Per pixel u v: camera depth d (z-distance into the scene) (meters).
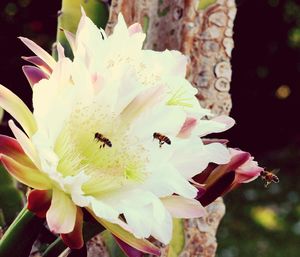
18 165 0.44
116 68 0.47
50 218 0.43
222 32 0.71
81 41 0.48
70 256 0.49
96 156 0.47
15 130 0.43
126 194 0.47
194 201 0.48
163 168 0.47
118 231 0.45
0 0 2.70
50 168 0.43
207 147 0.49
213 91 0.71
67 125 0.47
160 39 0.70
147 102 0.47
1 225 0.63
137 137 0.47
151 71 0.50
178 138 0.48
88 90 0.46
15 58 2.65
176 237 0.67
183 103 0.50
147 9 0.68
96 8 0.64
